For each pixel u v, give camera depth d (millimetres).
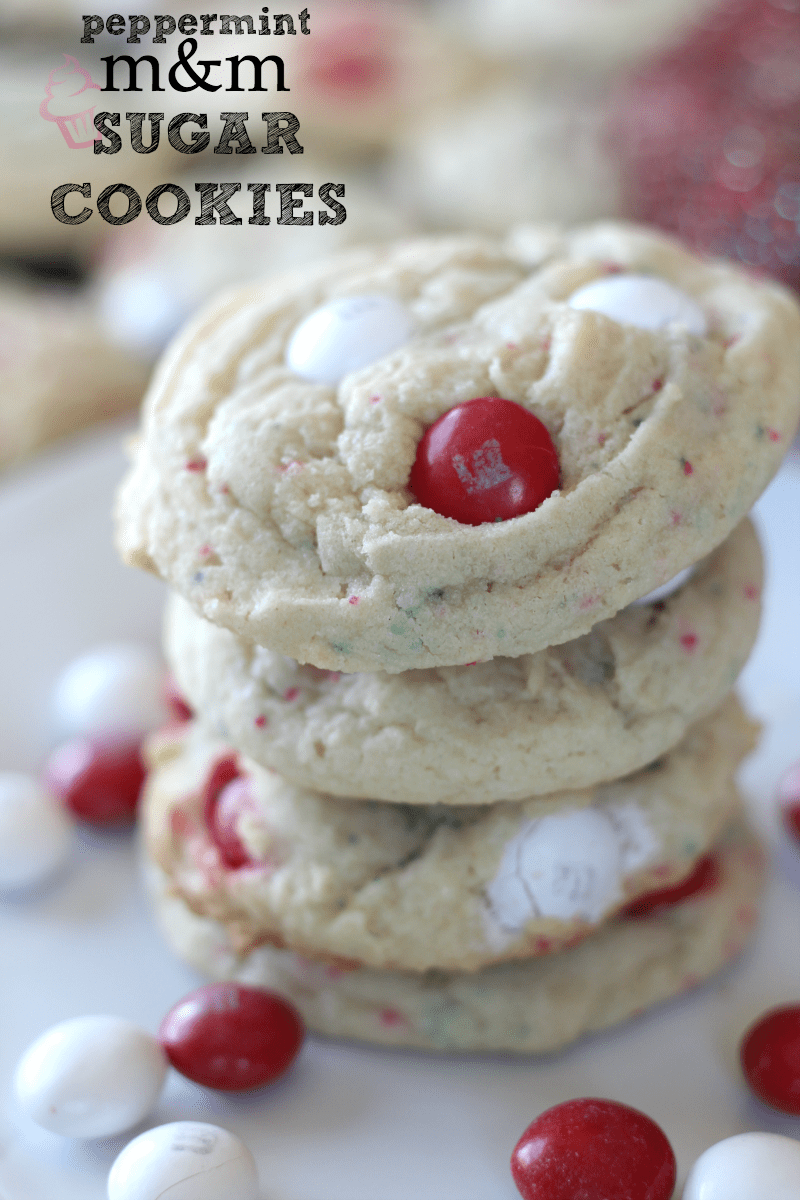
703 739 273
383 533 242
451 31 503
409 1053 271
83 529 330
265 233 391
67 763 304
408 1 530
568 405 246
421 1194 255
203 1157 249
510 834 261
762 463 250
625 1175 247
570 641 258
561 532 241
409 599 241
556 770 254
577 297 258
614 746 255
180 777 283
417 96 456
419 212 437
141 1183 247
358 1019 271
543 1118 254
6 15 458
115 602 329
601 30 469
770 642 314
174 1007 270
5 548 323
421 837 267
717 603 262
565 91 469
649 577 244
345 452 247
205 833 276
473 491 242
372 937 263
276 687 260
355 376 252
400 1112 264
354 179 439
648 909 277
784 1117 261
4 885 290
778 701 308
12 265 446
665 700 257
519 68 491
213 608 245
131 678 311
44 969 282
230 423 252
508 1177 257
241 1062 261
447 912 262
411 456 246
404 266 268
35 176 405
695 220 356
